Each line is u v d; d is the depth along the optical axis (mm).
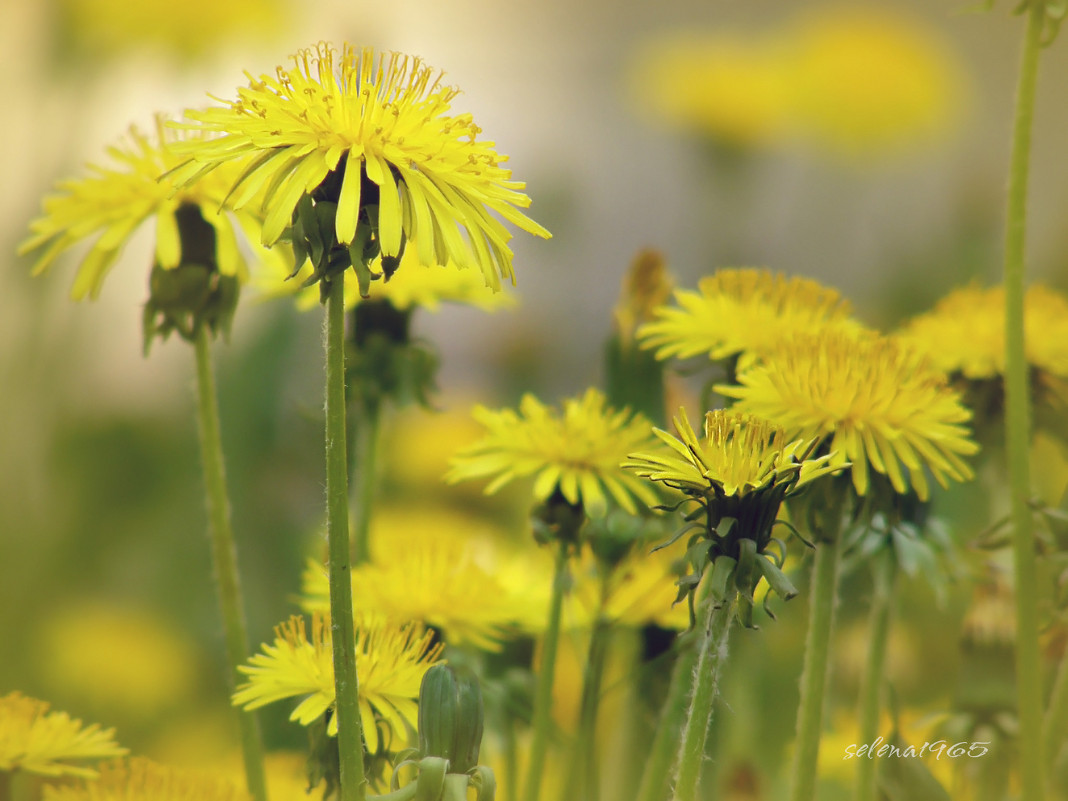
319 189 784
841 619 924
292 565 1082
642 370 885
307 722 799
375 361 897
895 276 1238
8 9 1076
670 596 871
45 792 800
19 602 1035
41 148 1063
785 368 825
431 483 1085
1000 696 859
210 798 798
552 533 849
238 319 1149
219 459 841
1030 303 881
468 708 785
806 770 822
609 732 914
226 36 1159
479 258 783
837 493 819
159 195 841
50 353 1101
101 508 1110
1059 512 834
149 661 996
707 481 782
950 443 818
